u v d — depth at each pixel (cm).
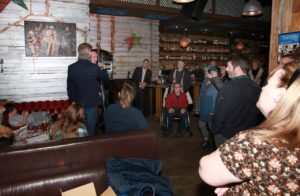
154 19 789
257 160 80
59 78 604
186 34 1030
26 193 182
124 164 191
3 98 558
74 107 259
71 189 187
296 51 98
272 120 86
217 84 371
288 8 282
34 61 577
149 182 177
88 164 213
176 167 389
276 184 77
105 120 279
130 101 271
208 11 722
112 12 688
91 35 714
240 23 837
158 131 588
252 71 642
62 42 597
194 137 545
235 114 264
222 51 1129
